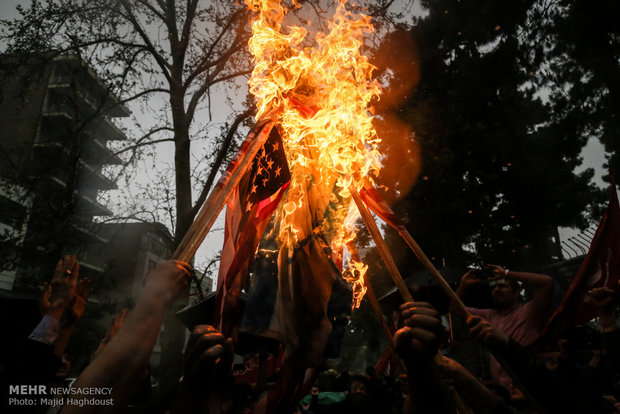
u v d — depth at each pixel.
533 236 16.28
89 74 14.82
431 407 1.08
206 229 1.39
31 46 13.45
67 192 13.99
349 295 2.41
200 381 1.04
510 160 16.08
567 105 16.62
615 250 2.62
